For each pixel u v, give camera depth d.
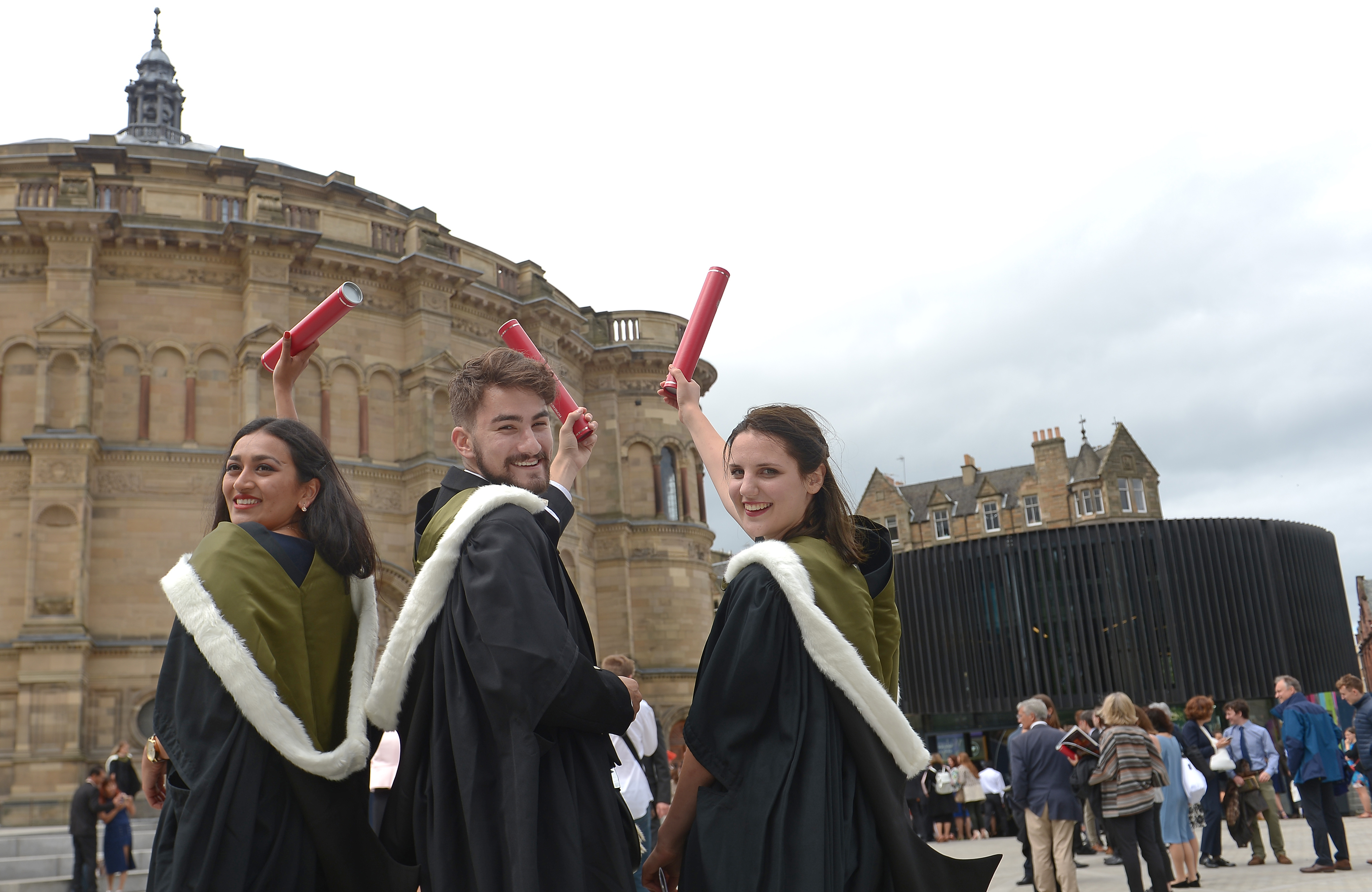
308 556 3.09
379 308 28.22
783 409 3.11
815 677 2.68
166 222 25.97
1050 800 10.02
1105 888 11.51
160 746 2.82
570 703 2.52
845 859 2.53
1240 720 13.84
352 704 3.03
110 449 24.50
